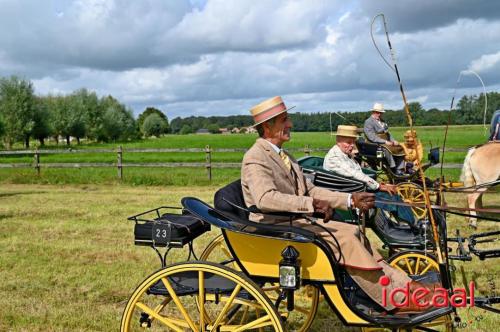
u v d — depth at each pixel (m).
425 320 3.55
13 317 5.14
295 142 44.34
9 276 6.44
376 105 11.13
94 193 14.12
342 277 3.83
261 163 3.94
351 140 6.95
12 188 15.63
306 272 3.68
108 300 5.65
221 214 3.74
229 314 4.42
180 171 21.28
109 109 86.44
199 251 7.49
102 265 6.88
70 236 8.62
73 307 5.43
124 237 8.52
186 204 3.85
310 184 4.27
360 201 4.00
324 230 3.86
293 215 3.85
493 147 9.32
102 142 84.56
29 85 56.78
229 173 19.14
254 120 4.05
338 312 3.66
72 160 35.47
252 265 3.79
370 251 4.04
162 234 3.88
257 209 3.85
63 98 74.00
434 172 17.81
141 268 6.74
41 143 61.66
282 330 3.55
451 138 30.86
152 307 5.43
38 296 5.75
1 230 9.09
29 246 7.91
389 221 6.54
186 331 4.88
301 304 5.45
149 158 35.78
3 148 55.88
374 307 3.85
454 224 9.33
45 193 14.20
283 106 4.01
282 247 3.70
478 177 9.35
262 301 3.58
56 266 6.85
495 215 10.26
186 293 3.82
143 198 13.00
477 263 6.76
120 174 17.12
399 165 10.07
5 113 55.44
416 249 5.85
